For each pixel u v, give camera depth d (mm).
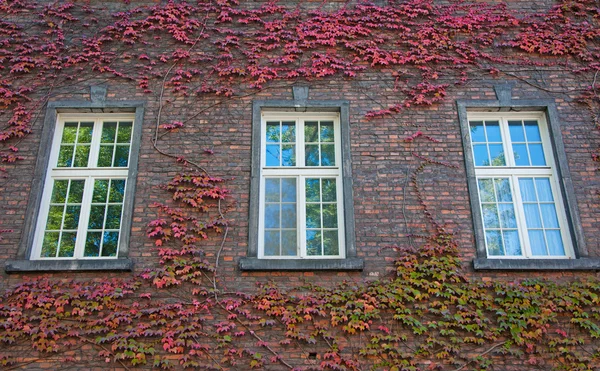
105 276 7133
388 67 8617
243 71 8508
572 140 8141
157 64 8586
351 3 9023
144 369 6625
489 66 8648
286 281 7145
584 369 6672
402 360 6699
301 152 8172
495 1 9039
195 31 8836
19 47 8609
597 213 7672
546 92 8484
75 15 8906
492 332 6852
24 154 7922
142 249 7316
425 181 7816
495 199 7926
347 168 7867
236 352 6727
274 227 7691
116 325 6820
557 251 7598
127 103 8281
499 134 8367
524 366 6707
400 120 8234
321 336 6836
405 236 7449
